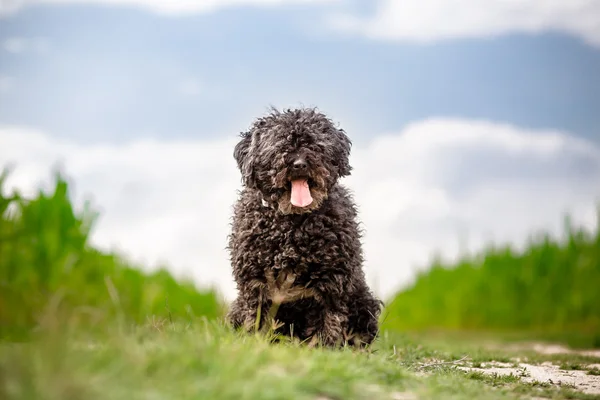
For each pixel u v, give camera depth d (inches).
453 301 695.7
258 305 261.1
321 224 256.5
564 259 691.4
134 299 390.9
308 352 201.6
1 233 347.3
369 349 255.3
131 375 150.0
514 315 675.4
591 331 622.8
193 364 160.6
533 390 221.3
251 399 145.1
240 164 285.6
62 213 380.2
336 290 258.8
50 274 345.4
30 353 153.7
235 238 265.4
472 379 238.7
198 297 445.4
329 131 277.1
